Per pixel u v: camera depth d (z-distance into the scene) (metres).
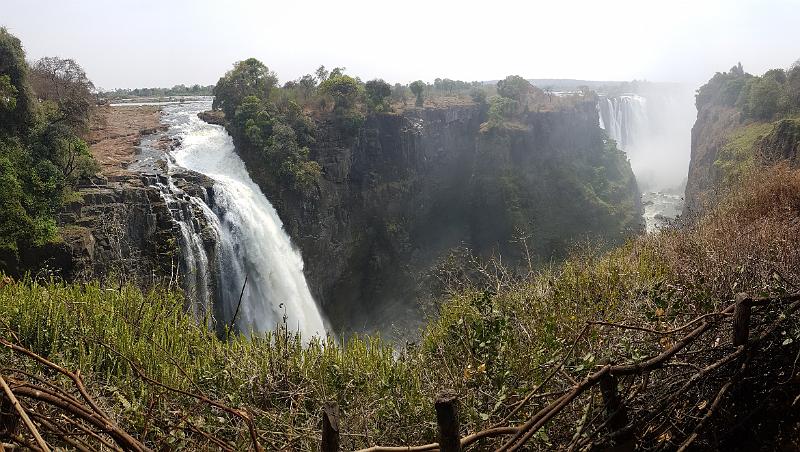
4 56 23.11
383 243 45.16
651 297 4.79
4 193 18.48
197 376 6.11
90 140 31.97
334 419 2.74
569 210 56.31
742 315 3.39
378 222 44.59
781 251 5.31
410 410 4.70
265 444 4.04
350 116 40.19
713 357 3.87
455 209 54.56
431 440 4.45
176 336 7.90
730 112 50.47
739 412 3.87
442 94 64.81
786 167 9.73
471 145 55.00
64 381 4.78
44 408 3.09
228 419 4.31
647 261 7.61
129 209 22.30
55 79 32.28
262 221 30.48
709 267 5.60
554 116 58.81
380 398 5.07
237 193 29.48
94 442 3.37
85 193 21.50
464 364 4.95
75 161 22.77
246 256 28.56
